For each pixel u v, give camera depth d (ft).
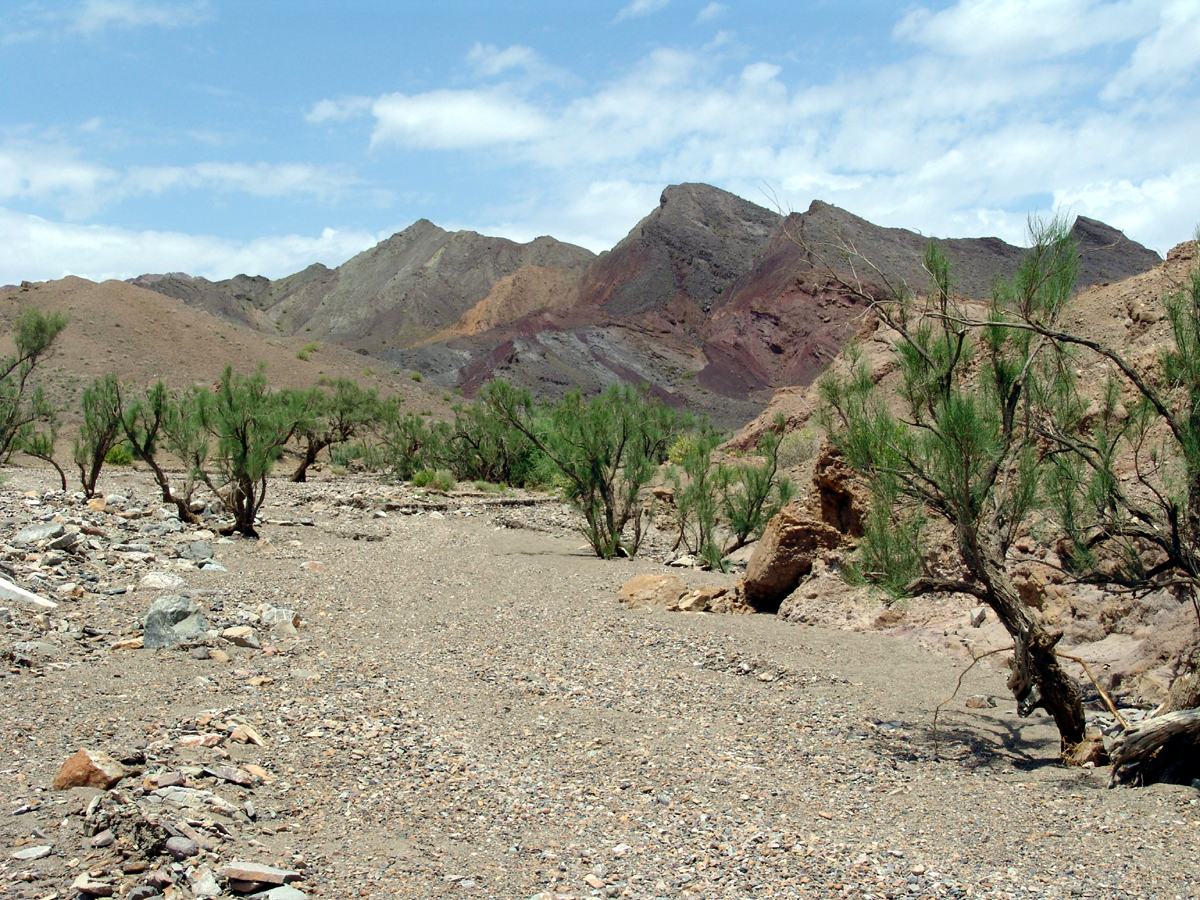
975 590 23.40
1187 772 19.39
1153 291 47.24
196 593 36.55
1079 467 25.21
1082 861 15.43
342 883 13.92
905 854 15.79
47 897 12.51
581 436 58.08
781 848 15.94
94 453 64.08
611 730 23.02
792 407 94.17
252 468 54.24
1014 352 24.41
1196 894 14.07
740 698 26.40
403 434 121.19
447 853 15.35
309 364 231.71
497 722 23.11
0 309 209.46
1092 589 30.35
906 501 26.99
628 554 58.39
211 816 15.33
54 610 31.63
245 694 23.75
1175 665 25.21
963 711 25.43
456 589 43.04
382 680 26.25
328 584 41.60
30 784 16.46
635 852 15.69
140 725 20.29
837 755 21.71
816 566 38.65
